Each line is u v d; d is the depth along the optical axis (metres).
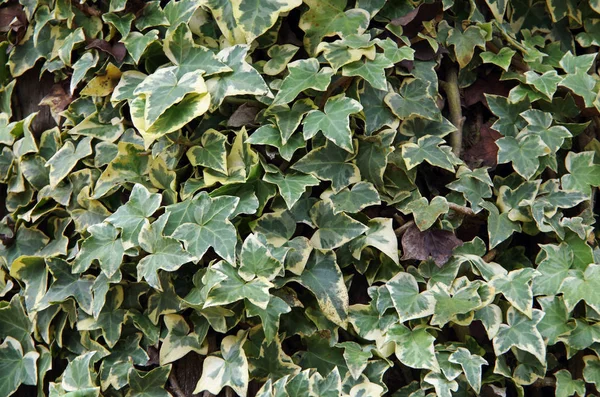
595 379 1.22
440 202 1.21
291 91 1.20
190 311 1.22
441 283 1.20
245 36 1.21
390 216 1.23
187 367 1.23
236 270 1.18
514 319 1.21
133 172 1.23
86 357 1.21
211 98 1.19
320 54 1.23
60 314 1.24
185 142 1.22
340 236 1.21
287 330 1.22
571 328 1.22
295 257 1.20
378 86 1.19
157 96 1.18
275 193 1.21
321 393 1.19
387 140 1.22
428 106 1.23
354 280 1.24
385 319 1.20
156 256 1.18
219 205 1.18
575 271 1.23
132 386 1.21
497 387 1.22
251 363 1.21
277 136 1.20
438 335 1.23
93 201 1.24
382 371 1.20
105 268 1.19
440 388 1.18
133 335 1.23
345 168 1.22
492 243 1.22
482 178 1.23
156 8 1.24
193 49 1.21
